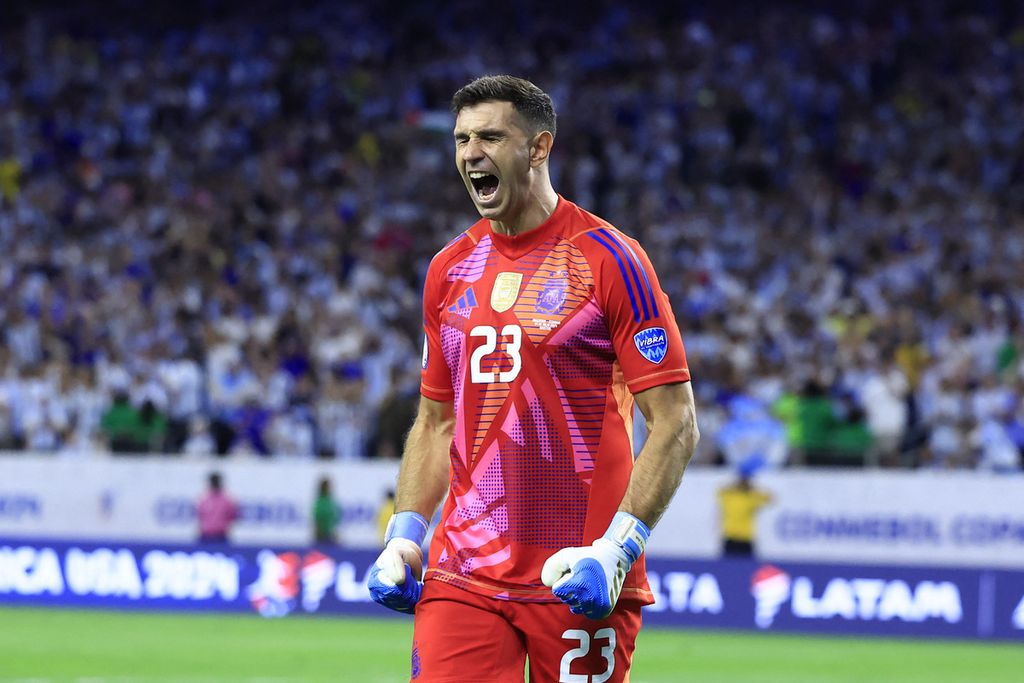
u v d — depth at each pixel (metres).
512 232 15.21
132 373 62.22
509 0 102.31
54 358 62.09
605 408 14.98
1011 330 64.44
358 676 36.75
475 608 15.05
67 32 102.00
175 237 75.88
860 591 48.62
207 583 52.78
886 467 53.19
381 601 15.33
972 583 47.78
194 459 55.69
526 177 14.98
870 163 86.06
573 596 13.94
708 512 52.47
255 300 69.81
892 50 95.50
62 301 69.50
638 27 99.06
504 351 14.98
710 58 94.75
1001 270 70.62
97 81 91.81
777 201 81.50
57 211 79.81
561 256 15.01
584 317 14.80
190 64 94.75
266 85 93.81
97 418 59.59
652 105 91.06
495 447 15.03
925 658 42.41
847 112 90.94
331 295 69.69
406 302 69.44
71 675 36.41
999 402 55.56
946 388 57.00
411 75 95.75
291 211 79.81
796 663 40.75
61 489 56.44
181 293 69.19
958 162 84.81
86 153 86.81
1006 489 50.72
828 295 69.50
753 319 66.44
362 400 58.47
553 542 14.92
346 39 99.38
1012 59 94.38
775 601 49.12
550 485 14.92
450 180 83.94
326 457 57.59
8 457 56.66
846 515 51.75
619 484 14.95
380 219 79.50
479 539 15.08
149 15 102.69
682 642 45.66
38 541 54.03
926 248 73.88
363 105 92.88
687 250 74.69
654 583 50.31
